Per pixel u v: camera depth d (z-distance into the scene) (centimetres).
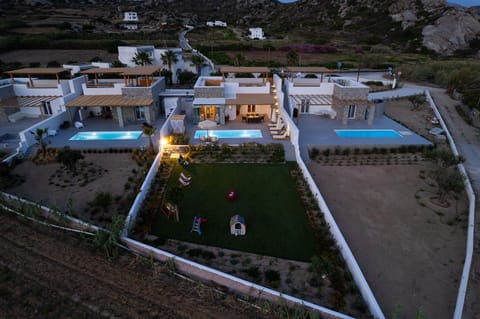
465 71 5469
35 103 3597
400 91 5534
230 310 1279
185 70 6331
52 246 1622
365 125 3650
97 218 1873
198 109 3562
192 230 1795
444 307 1355
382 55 9562
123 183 2305
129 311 1248
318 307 1271
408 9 13762
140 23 15162
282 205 2084
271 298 1345
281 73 5162
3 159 2606
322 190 2308
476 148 3106
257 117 3647
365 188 2352
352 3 16625
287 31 14975
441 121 3803
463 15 11606
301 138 3159
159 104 4031
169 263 1464
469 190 2219
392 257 1642
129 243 1647
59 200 2070
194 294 1354
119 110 3419
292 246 1691
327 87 4016
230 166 2639
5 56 7694
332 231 1786
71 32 10025
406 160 2833
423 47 10738
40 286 1359
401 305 1359
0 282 1371
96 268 1480
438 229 1888
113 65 5191
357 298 1352
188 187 2286
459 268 1580
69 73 4984
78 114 3712
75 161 2377
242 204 2086
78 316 1217
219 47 9412
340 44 11719
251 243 1709
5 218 1852
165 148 2848
